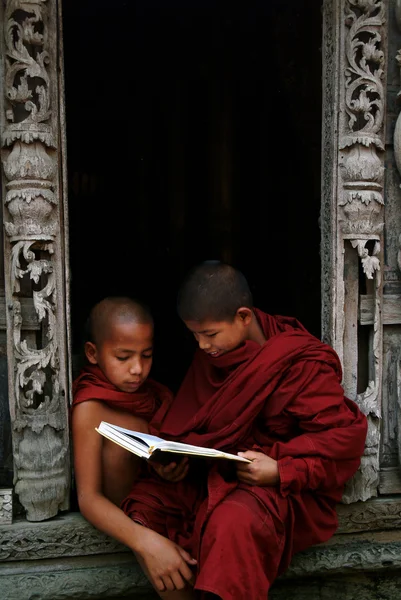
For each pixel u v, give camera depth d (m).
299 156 3.64
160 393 2.00
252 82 4.31
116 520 1.70
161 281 4.91
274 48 3.50
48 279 1.79
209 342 1.76
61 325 1.82
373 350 2.01
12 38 1.73
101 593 1.84
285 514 1.65
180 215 4.78
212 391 1.83
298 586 2.00
